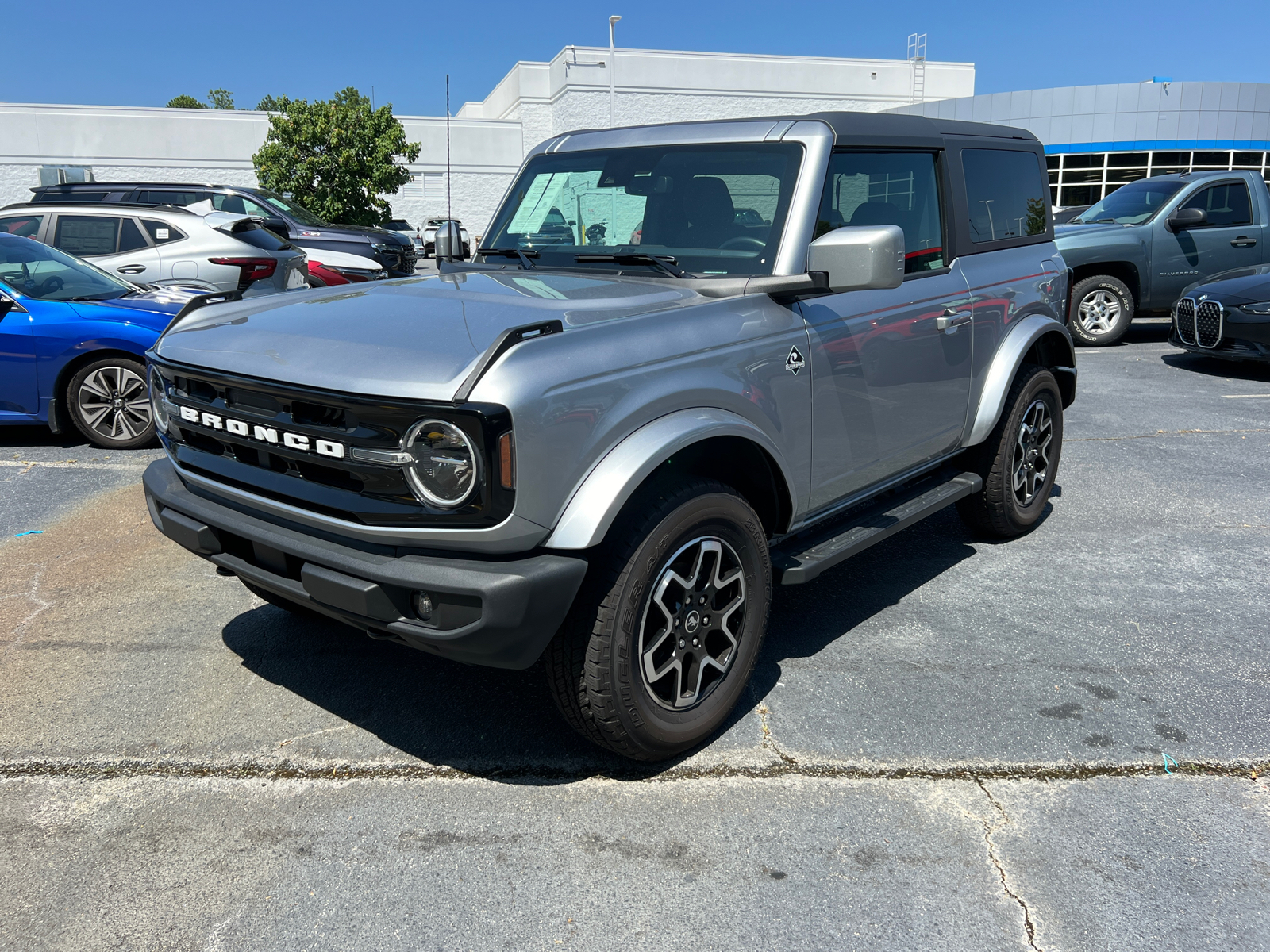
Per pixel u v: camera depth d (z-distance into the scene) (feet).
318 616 12.96
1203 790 9.07
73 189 41.63
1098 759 9.57
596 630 8.46
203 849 8.19
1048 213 16.31
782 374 10.07
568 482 7.99
